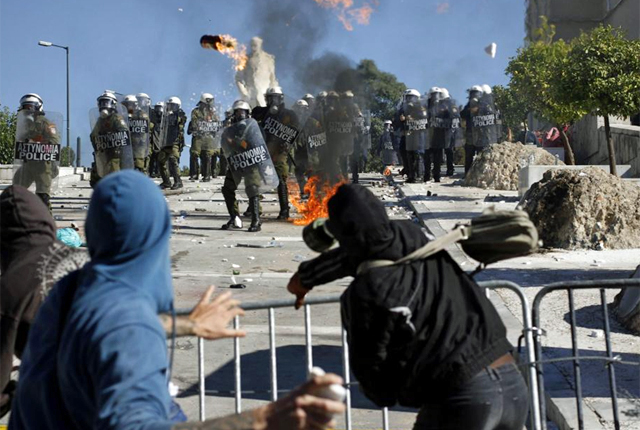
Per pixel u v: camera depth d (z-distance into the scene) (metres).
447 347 3.40
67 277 2.47
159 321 2.25
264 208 19.75
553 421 5.89
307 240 3.96
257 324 8.79
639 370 6.55
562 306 8.68
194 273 11.70
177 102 24.20
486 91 23.95
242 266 12.35
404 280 3.45
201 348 5.28
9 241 3.67
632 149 22.67
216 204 20.61
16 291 3.54
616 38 18.59
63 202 21.28
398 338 3.42
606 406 5.77
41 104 15.88
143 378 2.12
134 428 2.04
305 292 4.00
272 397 5.20
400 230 3.59
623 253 12.29
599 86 17.69
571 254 12.25
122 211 2.25
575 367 5.01
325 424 2.04
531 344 4.94
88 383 2.19
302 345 7.93
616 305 8.27
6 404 3.56
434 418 3.46
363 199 3.53
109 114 17.34
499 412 3.42
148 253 2.29
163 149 23.28
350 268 3.84
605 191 12.88
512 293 9.40
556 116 19.45
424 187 22.34
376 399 3.59
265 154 15.59
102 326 2.17
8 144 32.88
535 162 21.78
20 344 3.57
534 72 20.44
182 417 2.90
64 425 2.32
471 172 22.30
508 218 3.57
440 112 23.83
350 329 3.52
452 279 3.53
